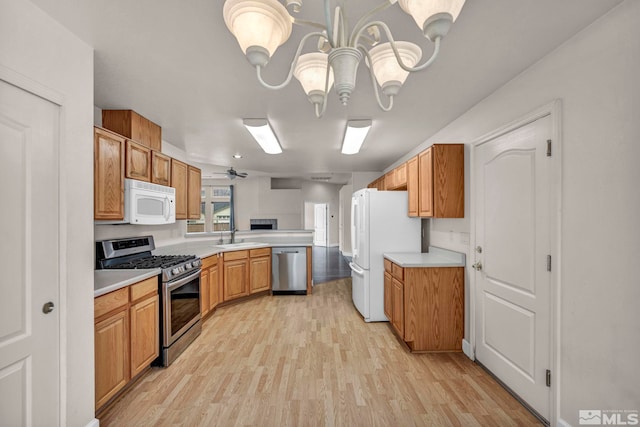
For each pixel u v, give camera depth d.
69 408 1.56
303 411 1.98
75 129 1.61
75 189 1.61
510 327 2.18
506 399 2.12
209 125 3.14
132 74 2.03
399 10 1.39
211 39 1.63
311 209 11.71
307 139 3.72
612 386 1.44
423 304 2.84
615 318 1.42
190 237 4.39
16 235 1.32
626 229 1.37
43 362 1.43
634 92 1.33
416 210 3.28
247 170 6.85
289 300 4.57
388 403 2.07
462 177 2.83
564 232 1.71
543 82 1.84
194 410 1.99
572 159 1.65
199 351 2.86
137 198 2.54
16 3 1.30
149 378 2.38
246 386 2.27
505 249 2.23
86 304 1.69
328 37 0.90
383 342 3.07
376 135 3.56
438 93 2.36
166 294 2.57
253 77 2.07
